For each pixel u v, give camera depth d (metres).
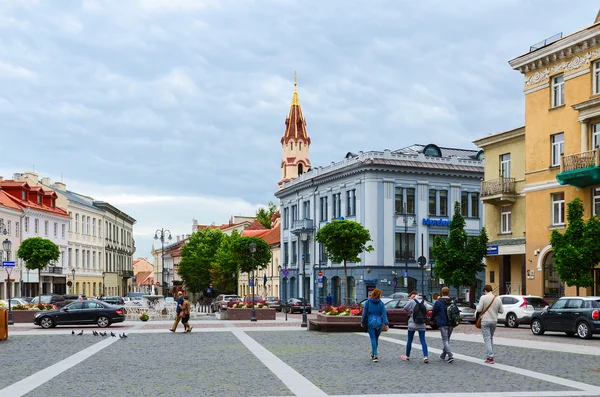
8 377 15.39
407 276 61.19
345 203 67.56
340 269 67.62
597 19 36.97
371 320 17.88
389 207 63.81
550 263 38.97
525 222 42.31
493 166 45.97
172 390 13.12
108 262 98.81
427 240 65.06
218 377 14.96
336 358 18.78
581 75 37.00
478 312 17.45
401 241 64.25
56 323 35.31
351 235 56.41
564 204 38.06
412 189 65.25
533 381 14.02
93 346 23.62
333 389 13.03
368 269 62.66
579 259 32.00
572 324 26.00
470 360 18.00
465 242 44.28
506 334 28.52
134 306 46.56
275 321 42.28
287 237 83.94
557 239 33.56
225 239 103.44
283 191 84.38
